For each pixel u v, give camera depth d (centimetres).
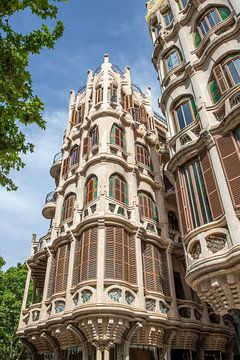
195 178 1437
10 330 2747
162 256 1930
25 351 2803
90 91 2662
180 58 1903
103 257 1609
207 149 1398
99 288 1507
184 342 1703
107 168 1977
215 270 1133
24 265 3219
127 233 1797
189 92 1691
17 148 877
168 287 1794
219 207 1231
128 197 1972
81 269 1650
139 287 1623
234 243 1099
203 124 1461
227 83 1470
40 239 2295
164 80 1903
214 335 1784
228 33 1541
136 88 2847
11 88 807
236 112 1293
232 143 1299
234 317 1150
